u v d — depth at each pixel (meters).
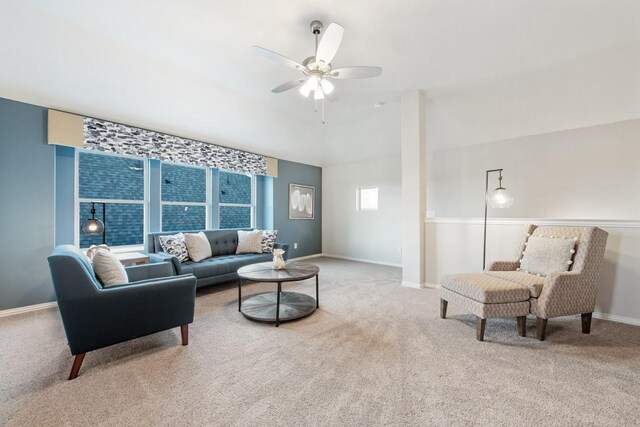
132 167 3.90
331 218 6.71
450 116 4.31
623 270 2.57
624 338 2.25
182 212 4.51
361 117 4.64
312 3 2.11
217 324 2.56
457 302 2.49
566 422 1.35
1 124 2.75
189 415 1.40
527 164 4.39
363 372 1.78
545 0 2.08
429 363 1.89
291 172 6.07
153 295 1.97
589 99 3.44
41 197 2.97
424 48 2.70
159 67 3.04
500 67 3.07
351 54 2.80
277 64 3.00
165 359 1.93
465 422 1.35
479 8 2.16
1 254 2.75
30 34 2.40
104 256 2.12
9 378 1.70
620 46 2.67
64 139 3.05
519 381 1.68
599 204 3.85
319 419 1.38
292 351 2.06
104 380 1.69
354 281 4.21
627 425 1.33
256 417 1.39
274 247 4.64
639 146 3.60
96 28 2.44
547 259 2.50
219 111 3.97
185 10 2.20
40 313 2.83
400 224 5.61
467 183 4.94
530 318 2.72
